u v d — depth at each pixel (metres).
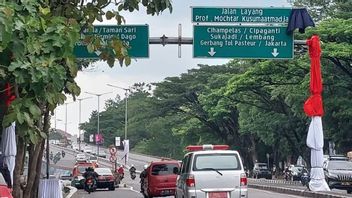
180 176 17.41
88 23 11.31
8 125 7.78
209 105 68.88
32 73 7.58
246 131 63.72
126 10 11.79
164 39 23.64
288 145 60.09
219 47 23.81
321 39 37.56
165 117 84.50
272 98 47.22
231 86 48.53
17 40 7.50
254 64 45.56
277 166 69.12
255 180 60.53
